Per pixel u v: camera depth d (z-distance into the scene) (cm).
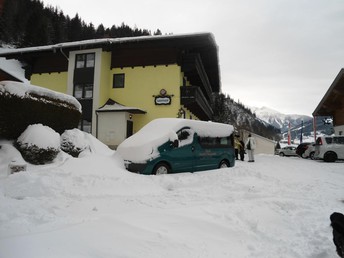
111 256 290
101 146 1198
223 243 358
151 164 843
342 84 2362
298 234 418
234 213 470
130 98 2258
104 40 2189
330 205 586
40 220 387
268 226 443
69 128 1122
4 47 6525
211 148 1051
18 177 562
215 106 5653
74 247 301
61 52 2381
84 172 727
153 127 984
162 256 304
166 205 503
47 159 880
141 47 2275
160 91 2181
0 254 275
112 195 571
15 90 908
